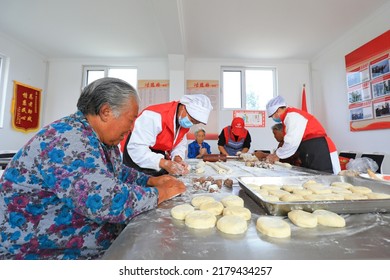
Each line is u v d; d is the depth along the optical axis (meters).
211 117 3.85
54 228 0.59
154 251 0.43
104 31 3.02
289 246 0.45
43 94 3.86
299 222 0.55
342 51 3.15
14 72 3.30
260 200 0.67
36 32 3.06
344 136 3.14
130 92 0.63
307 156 1.80
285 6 2.46
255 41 3.25
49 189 0.55
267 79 4.03
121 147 1.37
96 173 0.52
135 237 0.49
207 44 3.36
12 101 3.28
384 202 0.62
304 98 3.76
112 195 0.53
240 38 3.17
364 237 0.49
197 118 1.30
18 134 3.39
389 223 0.57
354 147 2.95
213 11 2.54
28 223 0.57
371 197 0.78
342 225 0.55
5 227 0.56
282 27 2.88
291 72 3.93
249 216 0.62
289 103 3.89
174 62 3.57
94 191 0.50
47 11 2.59
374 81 2.57
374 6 2.46
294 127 1.78
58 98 3.91
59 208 0.59
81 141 0.54
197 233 0.51
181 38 3.00
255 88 4.00
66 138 0.54
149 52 3.66
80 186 0.50
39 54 3.72
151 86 3.91
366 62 2.68
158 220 0.59
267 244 0.46
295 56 3.76
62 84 3.93
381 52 2.47
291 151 1.85
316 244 0.46
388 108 2.40
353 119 2.92
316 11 2.54
